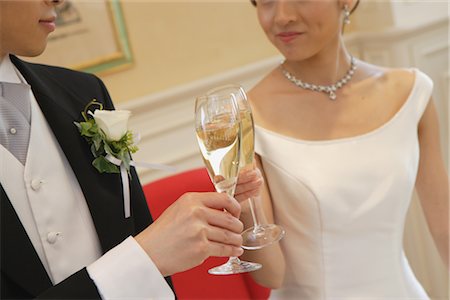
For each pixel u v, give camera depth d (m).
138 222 1.62
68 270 1.47
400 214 2.22
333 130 2.22
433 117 2.37
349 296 2.17
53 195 1.48
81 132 1.52
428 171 2.36
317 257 2.17
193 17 3.77
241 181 1.62
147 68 3.63
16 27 1.39
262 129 2.20
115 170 1.53
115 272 1.30
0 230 1.33
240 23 3.94
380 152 2.19
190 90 3.69
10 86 1.48
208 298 2.12
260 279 2.07
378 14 4.13
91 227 1.53
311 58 2.23
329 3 2.06
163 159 3.61
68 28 3.36
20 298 1.34
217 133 1.38
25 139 1.48
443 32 4.21
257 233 1.67
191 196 1.33
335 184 2.13
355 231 2.16
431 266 4.14
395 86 2.32
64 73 1.66
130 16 3.56
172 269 1.32
